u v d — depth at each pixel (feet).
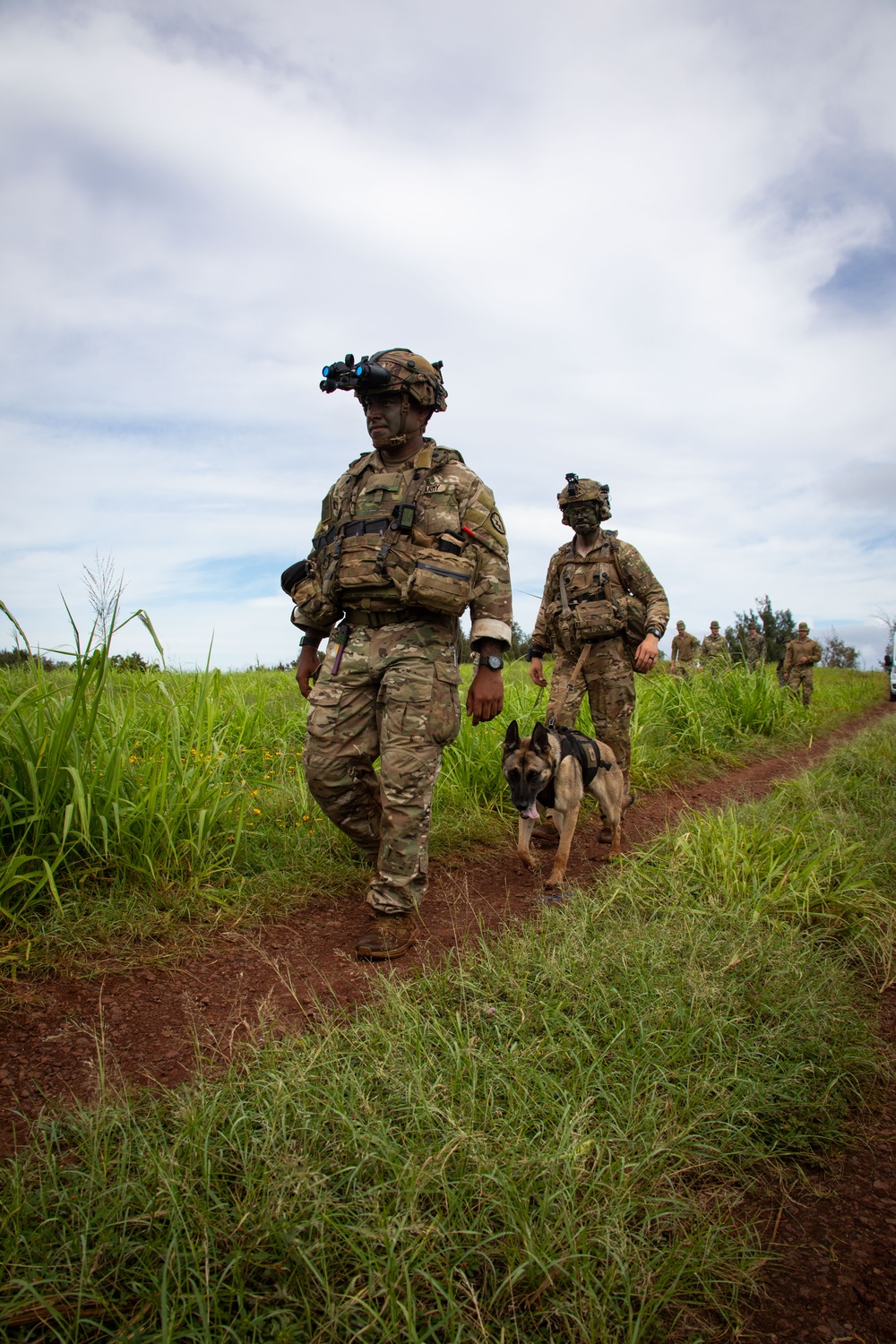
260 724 18.19
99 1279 4.33
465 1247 4.67
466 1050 6.50
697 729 26.20
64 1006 7.70
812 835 13.41
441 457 9.90
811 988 8.22
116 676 16.92
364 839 11.12
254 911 10.44
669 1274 4.68
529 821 12.95
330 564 9.95
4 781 9.94
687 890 11.00
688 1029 7.23
